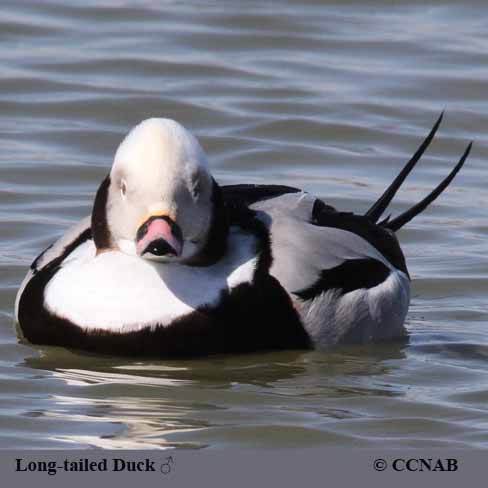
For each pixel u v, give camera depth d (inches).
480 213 676.1
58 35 911.7
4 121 782.5
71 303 482.9
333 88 847.1
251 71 868.6
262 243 490.9
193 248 476.4
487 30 946.7
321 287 491.8
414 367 492.7
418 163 752.3
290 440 426.0
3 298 549.3
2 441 419.5
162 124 466.0
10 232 626.8
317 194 692.7
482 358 505.0
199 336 478.6
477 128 799.7
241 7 967.0
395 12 978.1
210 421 437.1
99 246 483.5
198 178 465.7
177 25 933.2
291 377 478.6
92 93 819.4
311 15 959.0
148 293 478.6
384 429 435.2
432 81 860.6
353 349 506.3
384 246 537.3
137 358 482.6
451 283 584.1
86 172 711.1
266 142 766.5
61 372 474.6
